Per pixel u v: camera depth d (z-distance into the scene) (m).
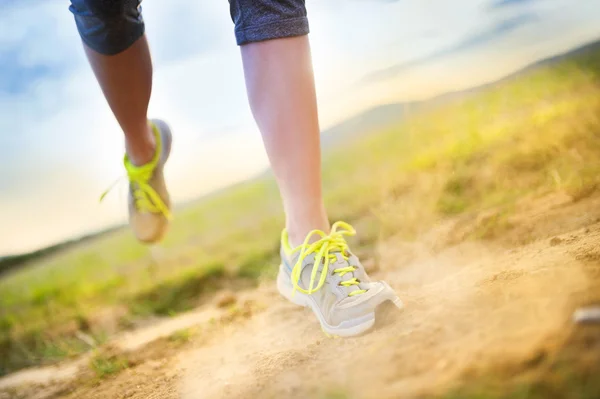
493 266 1.67
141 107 1.80
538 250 1.68
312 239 1.53
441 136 3.79
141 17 1.66
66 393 2.10
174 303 3.10
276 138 1.50
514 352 0.92
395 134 4.22
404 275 2.14
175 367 1.94
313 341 1.55
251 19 1.45
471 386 0.88
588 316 0.92
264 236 3.54
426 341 1.10
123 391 1.83
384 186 3.39
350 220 3.20
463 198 2.92
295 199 1.54
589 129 2.98
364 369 1.08
